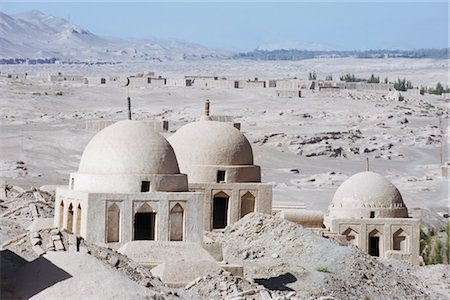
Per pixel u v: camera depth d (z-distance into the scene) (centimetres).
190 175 6569
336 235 7088
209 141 6644
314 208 9981
